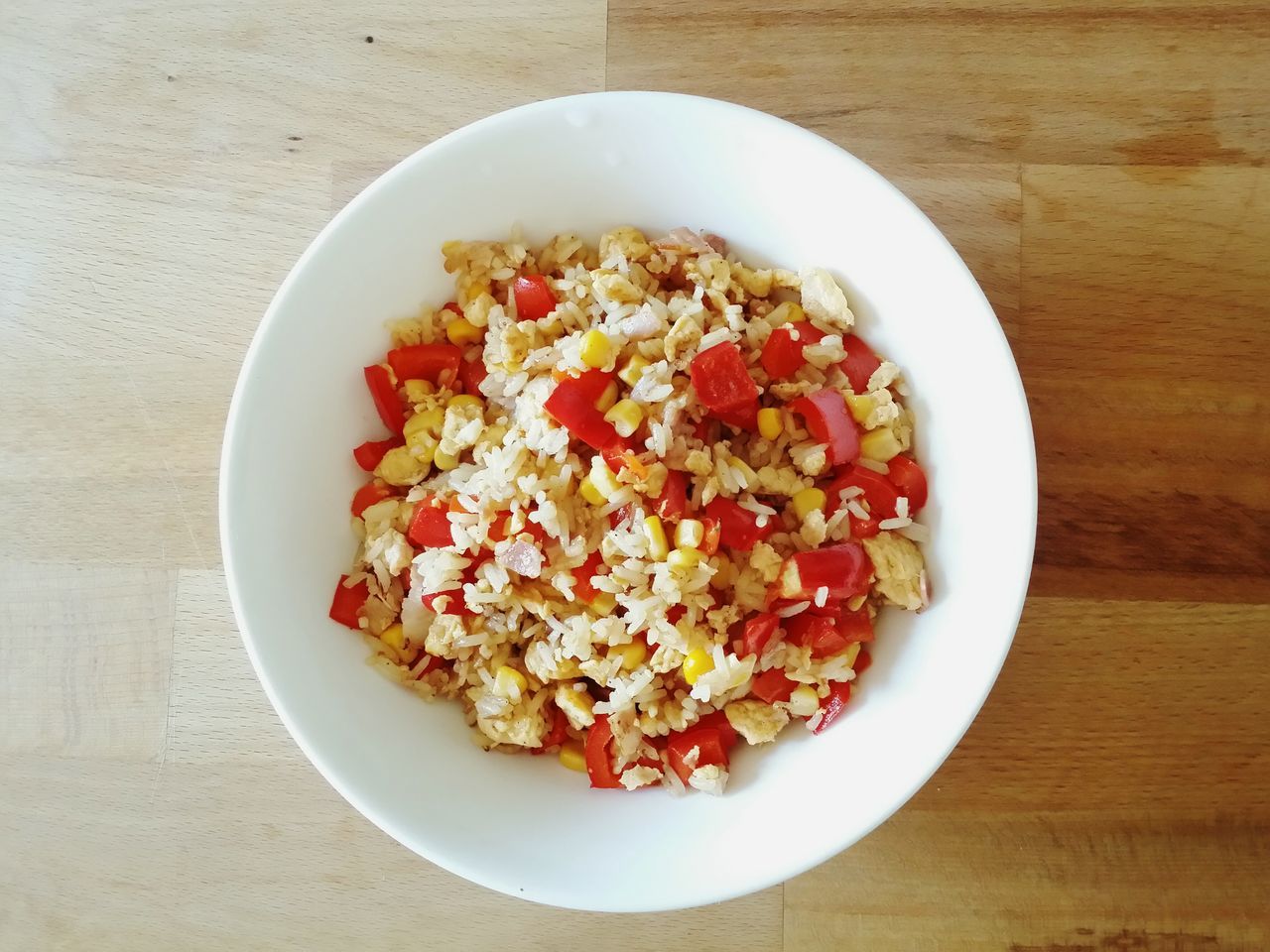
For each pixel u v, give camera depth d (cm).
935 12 30
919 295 25
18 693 31
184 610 31
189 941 30
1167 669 29
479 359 28
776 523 27
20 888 30
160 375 31
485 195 27
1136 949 29
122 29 31
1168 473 29
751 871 24
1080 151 30
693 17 31
